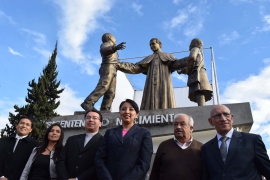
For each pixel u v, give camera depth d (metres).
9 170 4.65
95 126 4.36
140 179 3.57
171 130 7.21
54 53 24.78
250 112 7.00
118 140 3.89
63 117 7.99
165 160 3.94
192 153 3.94
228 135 3.77
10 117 19.34
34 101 20.88
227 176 3.42
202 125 7.07
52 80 23.31
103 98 8.50
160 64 8.73
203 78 7.80
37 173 4.30
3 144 4.90
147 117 7.47
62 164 4.12
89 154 4.12
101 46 8.56
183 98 17.02
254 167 3.50
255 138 3.65
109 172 3.70
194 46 8.20
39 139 16.88
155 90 8.39
